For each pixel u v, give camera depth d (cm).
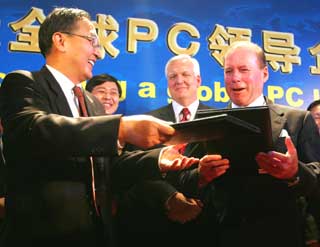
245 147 164
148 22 369
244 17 386
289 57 389
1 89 154
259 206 189
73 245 144
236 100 216
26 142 137
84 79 169
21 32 348
